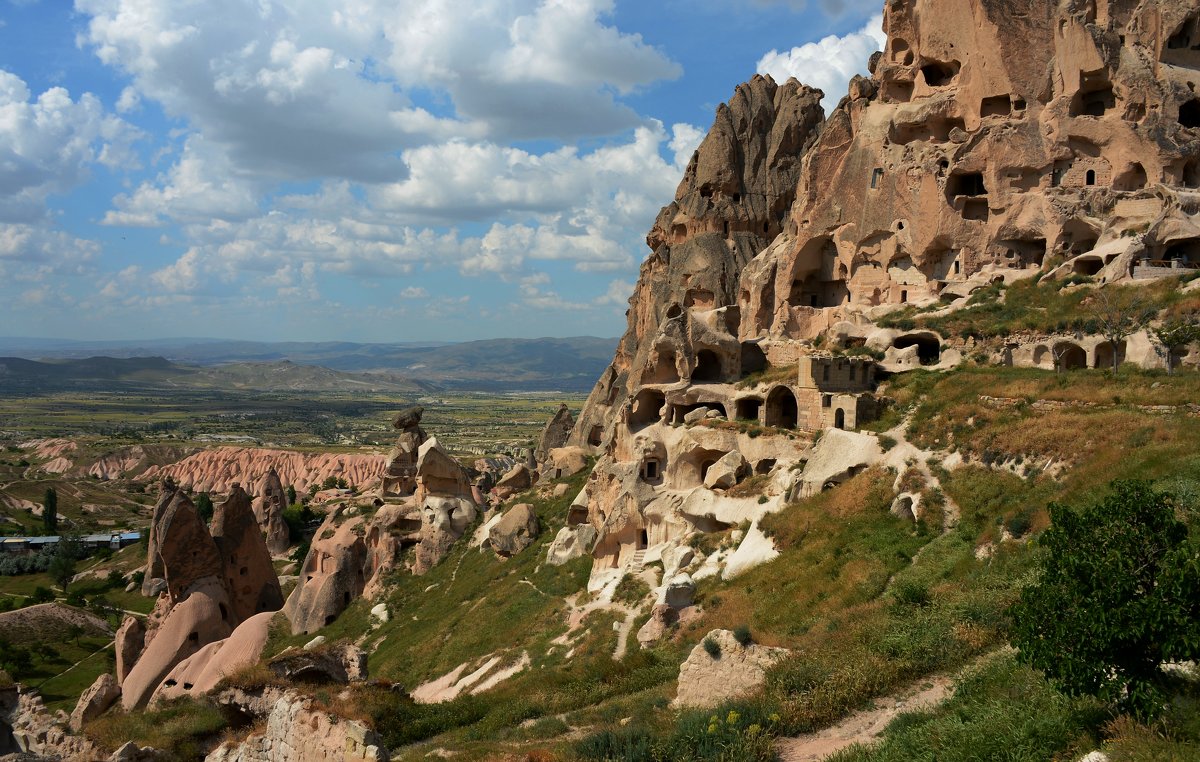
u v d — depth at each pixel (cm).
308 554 7662
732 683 2814
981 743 1848
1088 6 7131
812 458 4972
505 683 4116
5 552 13162
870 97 8344
